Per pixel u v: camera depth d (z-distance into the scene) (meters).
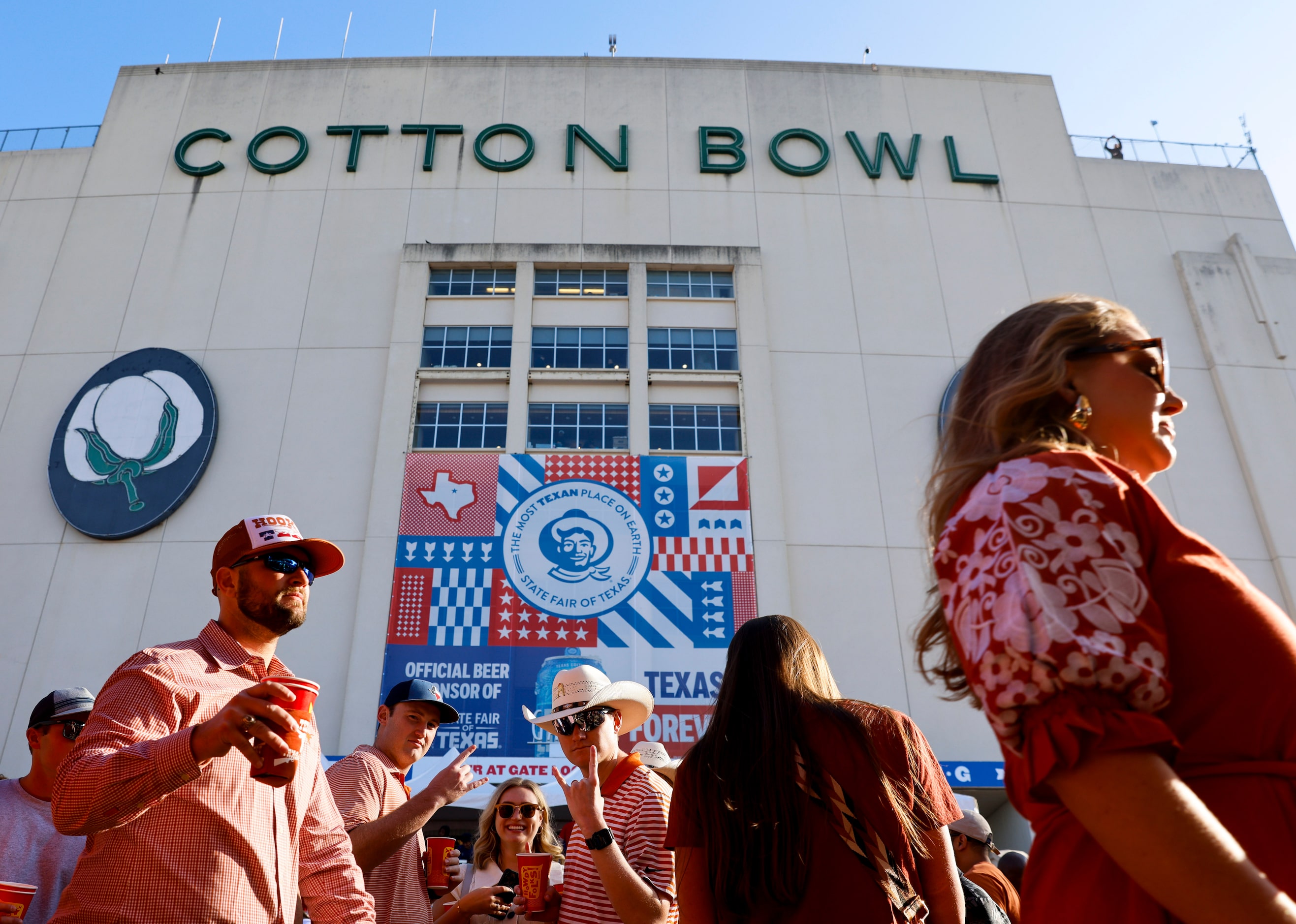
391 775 4.62
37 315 18.98
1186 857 0.83
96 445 17.44
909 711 15.62
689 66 22.44
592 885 3.30
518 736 14.89
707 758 2.14
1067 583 0.96
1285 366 19.14
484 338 19.03
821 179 21.12
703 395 18.59
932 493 1.37
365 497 17.25
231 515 17.06
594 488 17.12
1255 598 0.99
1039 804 1.12
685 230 20.42
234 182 20.64
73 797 2.20
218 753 2.10
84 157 20.97
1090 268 20.34
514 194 20.69
